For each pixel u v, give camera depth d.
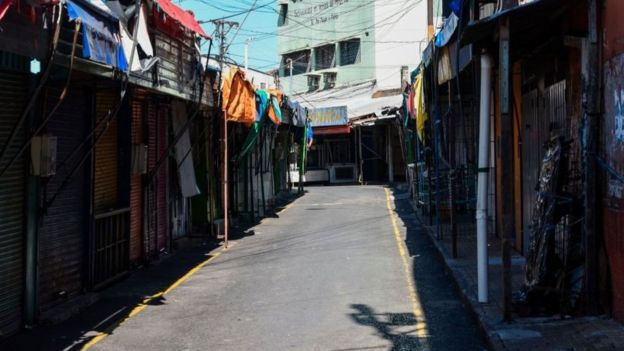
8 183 6.61
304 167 32.19
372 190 29.69
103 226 9.13
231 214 17.75
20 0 4.70
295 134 28.44
